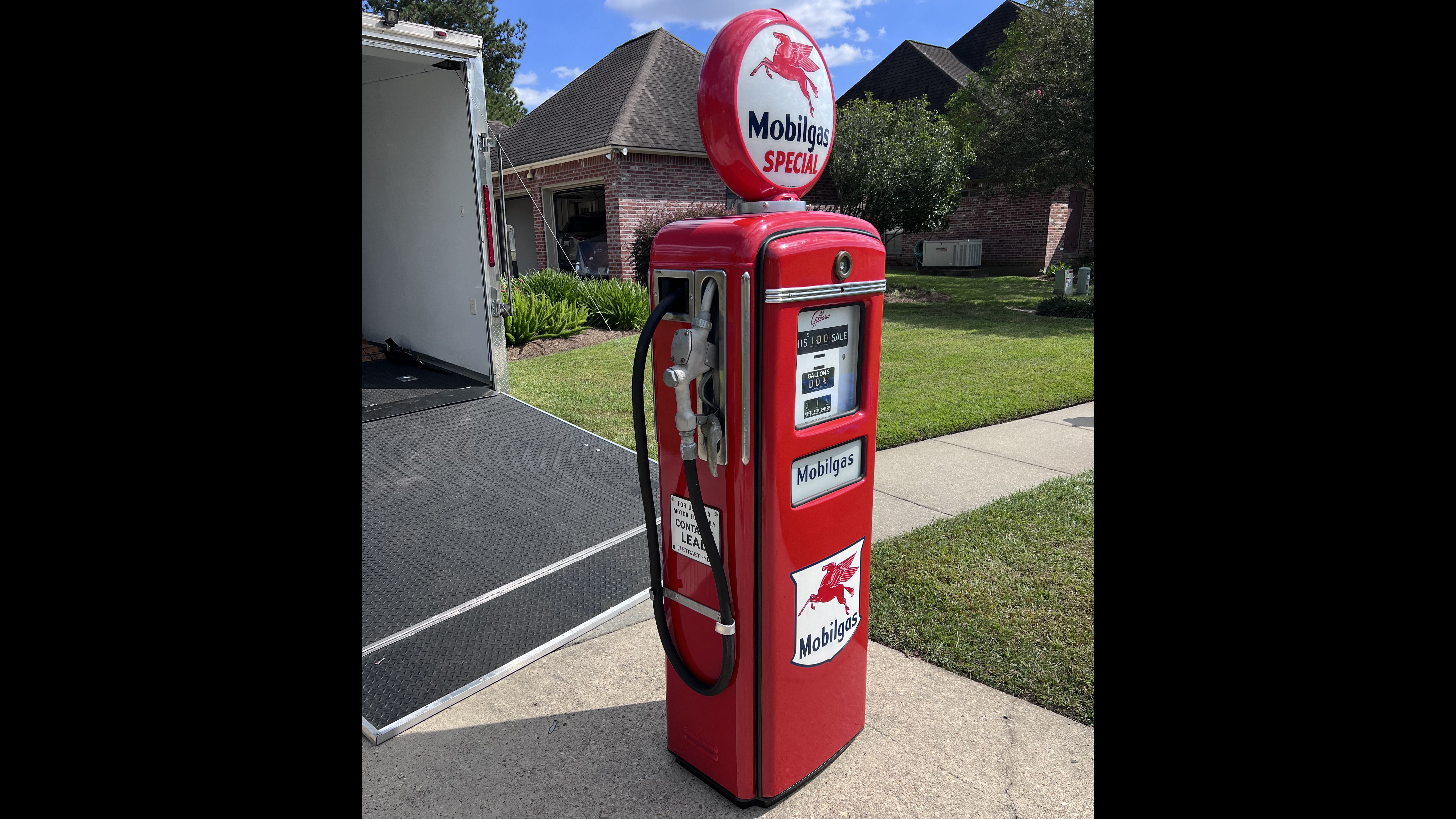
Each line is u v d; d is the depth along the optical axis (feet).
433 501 14.88
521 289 35.37
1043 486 15.96
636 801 7.77
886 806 7.63
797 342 6.84
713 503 7.15
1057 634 10.37
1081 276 45.70
